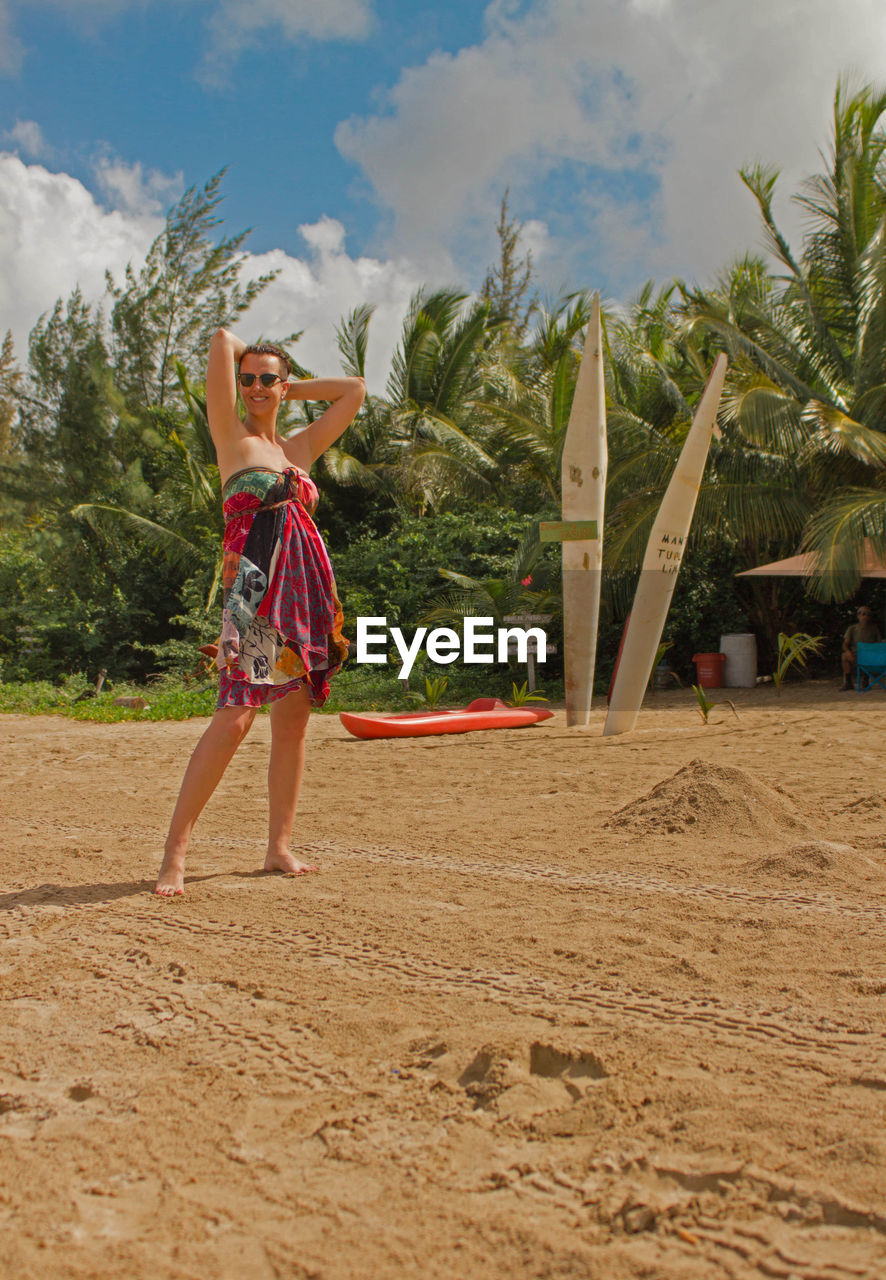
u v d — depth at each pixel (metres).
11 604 24.81
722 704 13.30
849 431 14.48
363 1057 2.14
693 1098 1.87
